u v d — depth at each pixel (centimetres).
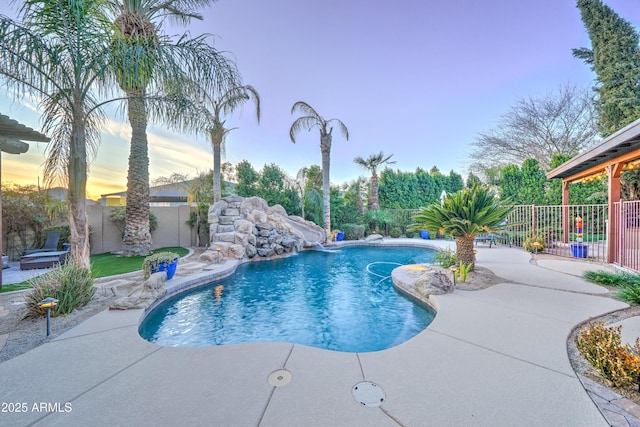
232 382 262
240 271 940
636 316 405
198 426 204
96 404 231
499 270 728
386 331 475
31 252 920
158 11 850
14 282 674
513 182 1545
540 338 343
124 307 474
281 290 722
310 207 1800
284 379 266
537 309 443
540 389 244
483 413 215
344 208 1933
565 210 1124
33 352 323
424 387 249
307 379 265
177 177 1568
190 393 245
